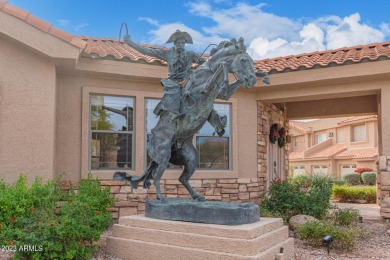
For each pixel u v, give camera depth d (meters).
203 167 10.40
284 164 14.24
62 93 9.16
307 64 9.88
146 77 9.57
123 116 9.75
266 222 5.92
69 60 8.11
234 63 5.64
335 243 7.08
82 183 8.11
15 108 7.75
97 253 6.41
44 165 7.95
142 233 6.10
